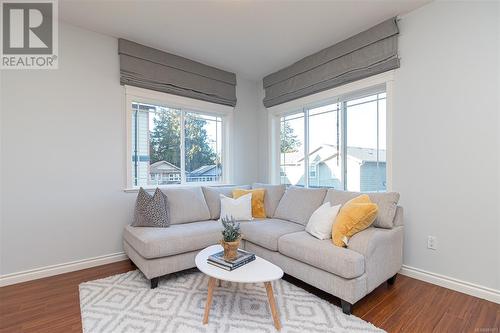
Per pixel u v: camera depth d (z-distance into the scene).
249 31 2.86
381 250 2.08
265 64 3.72
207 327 1.71
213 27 2.78
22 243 2.44
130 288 2.25
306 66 3.46
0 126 2.36
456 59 2.24
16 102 2.43
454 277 2.25
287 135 4.05
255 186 3.62
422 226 2.45
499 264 2.03
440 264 2.33
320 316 1.83
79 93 2.75
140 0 2.33
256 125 4.39
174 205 2.90
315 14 2.55
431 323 1.77
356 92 3.05
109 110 2.94
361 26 2.77
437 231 2.35
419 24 2.46
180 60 3.43
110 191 2.93
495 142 2.05
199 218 3.03
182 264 2.39
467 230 2.19
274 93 3.99
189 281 2.38
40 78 2.54
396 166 2.62
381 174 2.86
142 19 2.63
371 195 2.41
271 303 1.71
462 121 2.22
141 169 3.26
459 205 2.23
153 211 2.68
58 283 2.38
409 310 1.92
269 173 4.20
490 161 2.08
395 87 2.63
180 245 2.35
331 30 2.84
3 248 2.36
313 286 2.15
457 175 2.24
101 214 2.87
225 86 3.93
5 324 1.76
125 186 3.03
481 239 2.12
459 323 1.77
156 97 3.26
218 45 3.17
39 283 2.38
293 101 3.74
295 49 3.27
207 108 3.77
